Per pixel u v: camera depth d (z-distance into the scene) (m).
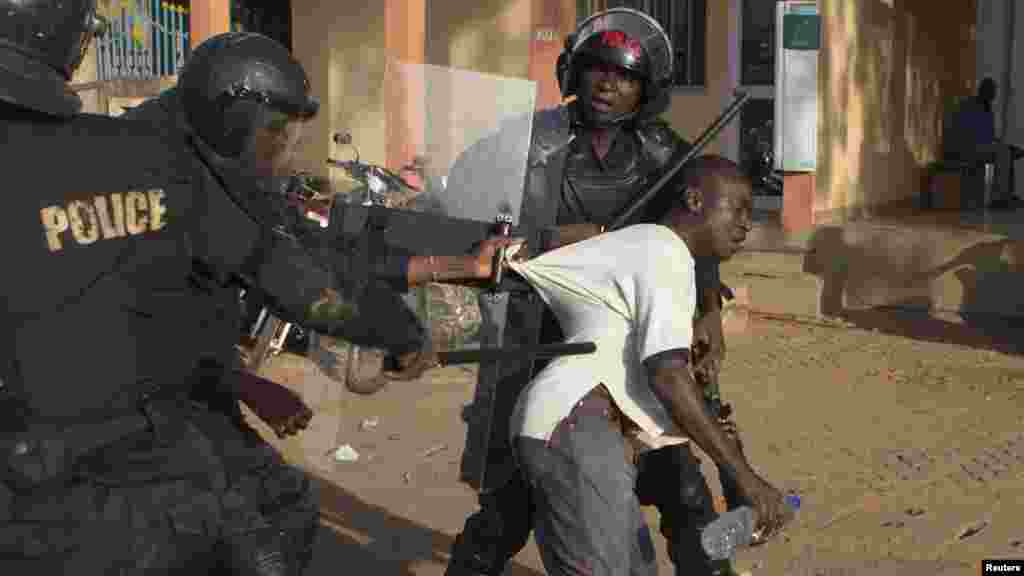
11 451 2.21
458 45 10.10
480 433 3.46
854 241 10.13
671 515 3.59
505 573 4.39
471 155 3.51
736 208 3.18
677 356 2.87
